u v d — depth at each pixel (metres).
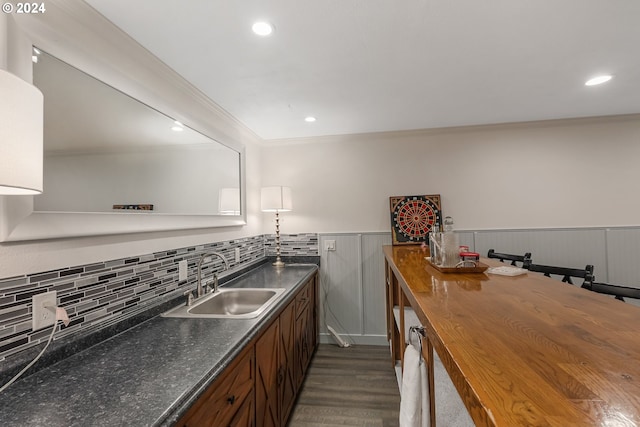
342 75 1.81
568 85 2.03
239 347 1.14
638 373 0.54
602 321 0.81
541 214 2.88
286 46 1.49
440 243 1.61
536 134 2.89
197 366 0.97
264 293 1.97
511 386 0.50
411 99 2.21
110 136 1.26
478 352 0.63
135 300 1.40
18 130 0.59
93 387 0.85
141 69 1.48
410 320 1.74
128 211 1.35
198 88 1.92
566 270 1.83
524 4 1.23
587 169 2.82
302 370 2.28
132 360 1.01
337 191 3.17
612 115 2.69
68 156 1.08
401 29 1.38
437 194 3.03
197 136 1.95
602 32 1.43
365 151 3.14
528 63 1.71
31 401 0.79
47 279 1.02
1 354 0.88
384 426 1.86
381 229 3.10
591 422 0.41
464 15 1.29
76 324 1.12
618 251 2.77
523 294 1.09
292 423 1.90
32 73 0.96
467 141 2.99
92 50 1.20
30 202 0.94
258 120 2.57
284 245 3.22
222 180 2.29
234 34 1.38
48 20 1.01
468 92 2.11
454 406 1.14
